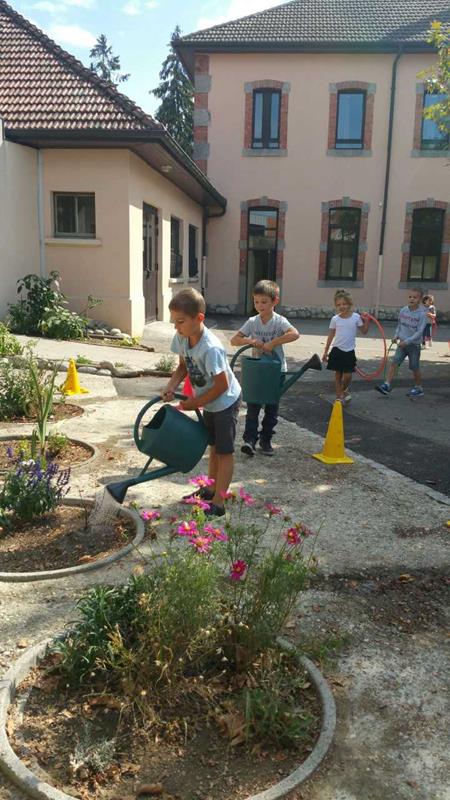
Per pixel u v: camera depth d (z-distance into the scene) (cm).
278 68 2116
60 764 220
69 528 404
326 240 2186
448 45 1310
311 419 788
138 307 1354
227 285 2242
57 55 1361
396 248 2181
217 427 419
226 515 431
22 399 674
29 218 1260
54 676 261
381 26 2166
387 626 313
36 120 1201
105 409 733
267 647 264
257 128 2167
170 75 3969
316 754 226
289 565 265
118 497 382
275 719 234
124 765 221
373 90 2103
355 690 265
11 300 1209
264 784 216
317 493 489
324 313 2219
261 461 568
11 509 408
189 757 225
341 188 2159
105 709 245
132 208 1299
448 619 322
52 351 1051
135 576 281
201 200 2028
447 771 226
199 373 411
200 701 249
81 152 1265
